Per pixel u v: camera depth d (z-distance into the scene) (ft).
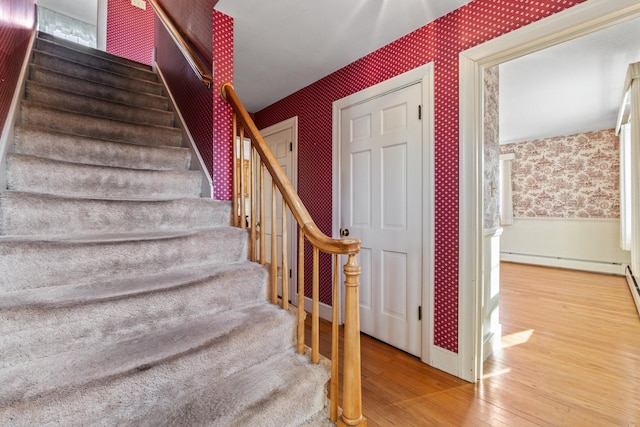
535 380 5.80
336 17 6.11
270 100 10.90
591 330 8.13
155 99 8.74
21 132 5.16
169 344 3.69
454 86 5.93
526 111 12.02
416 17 6.10
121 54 12.82
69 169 5.17
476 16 5.56
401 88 6.95
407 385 5.68
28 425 2.64
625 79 8.87
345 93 8.29
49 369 3.14
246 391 3.63
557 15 4.61
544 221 16.90
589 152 15.46
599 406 5.01
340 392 5.39
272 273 5.23
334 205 8.64
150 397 3.29
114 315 3.74
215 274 4.76
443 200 6.19
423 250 6.56
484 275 6.63
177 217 5.73
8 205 4.13
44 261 3.87
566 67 8.29
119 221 5.12
